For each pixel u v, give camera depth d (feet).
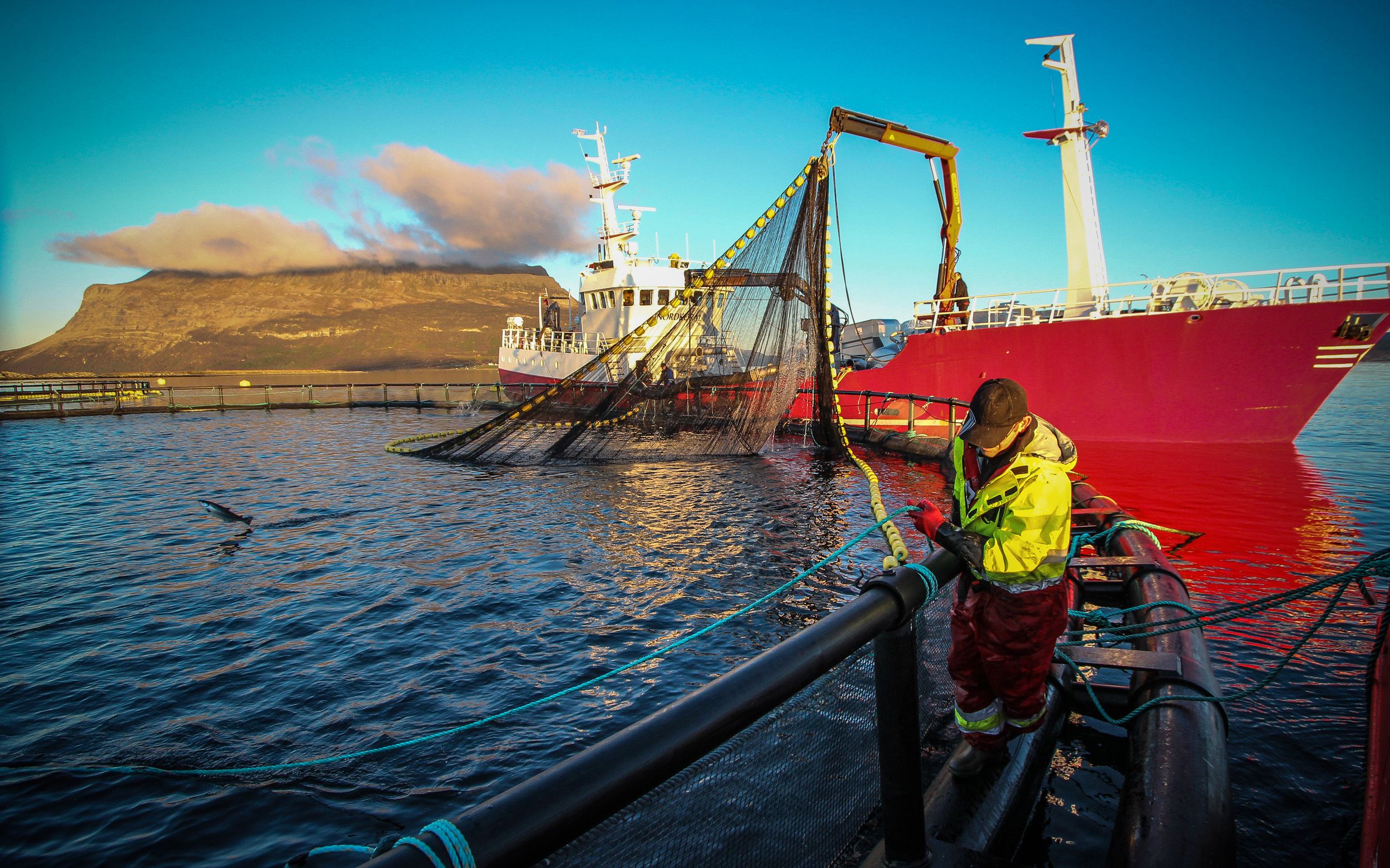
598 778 3.76
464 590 28.53
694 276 54.24
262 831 13.82
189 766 16.07
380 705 18.88
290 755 16.51
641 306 103.30
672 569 30.76
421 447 80.38
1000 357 65.77
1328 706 15.44
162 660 22.15
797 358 57.82
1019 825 9.80
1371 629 19.89
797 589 27.40
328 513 44.55
